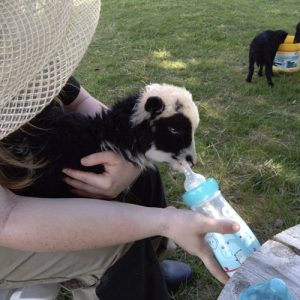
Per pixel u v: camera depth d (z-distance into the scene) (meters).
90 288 0.73
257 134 1.51
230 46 2.37
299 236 0.55
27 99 0.49
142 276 0.71
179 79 2.00
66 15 0.52
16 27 0.44
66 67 0.52
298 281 0.49
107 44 2.56
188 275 1.00
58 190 0.77
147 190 0.86
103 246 0.60
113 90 1.94
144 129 0.80
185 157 0.83
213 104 1.73
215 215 0.58
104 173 0.75
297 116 1.61
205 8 3.13
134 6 3.36
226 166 1.34
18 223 0.57
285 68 1.99
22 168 0.73
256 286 0.44
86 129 0.78
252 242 0.57
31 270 0.69
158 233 0.58
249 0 3.37
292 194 1.21
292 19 2.84
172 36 2.59
